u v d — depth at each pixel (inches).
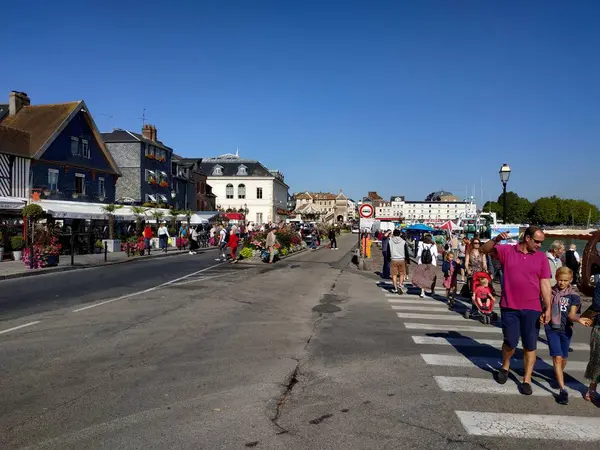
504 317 217.9
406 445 158.1
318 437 162.7
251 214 2930.6
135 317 366.3
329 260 1017.5
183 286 550.3
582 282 291.0
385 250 692.7
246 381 219.0
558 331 208.7
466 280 432.8
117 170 1561.3
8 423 170.7
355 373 234.8
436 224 2212.1
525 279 210.4
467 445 159.2
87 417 176.2
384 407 191.0
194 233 1142.3
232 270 749.9
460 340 310.8
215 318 367.6
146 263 868.0
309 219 3585.1
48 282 581.0
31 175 1187.9
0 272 641.0
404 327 351.3
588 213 6092.5
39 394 199.2
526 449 157.3
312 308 427.8
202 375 226.8
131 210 1273.4
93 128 1444.4
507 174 716.7
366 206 923.4
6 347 274.4
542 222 5876.0
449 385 219.5
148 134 1935.3
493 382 225.5
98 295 478.6
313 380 222.8
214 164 3006.9
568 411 191.2
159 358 254.5
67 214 1033.5
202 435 162.6
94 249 1063.0
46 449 151.7
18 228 925.8
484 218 2148.1
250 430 167.2
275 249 926.4
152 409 184.4
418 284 509.0
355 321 371.6
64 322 345.7
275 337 308.7
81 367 237.0
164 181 1887.3
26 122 1317.7
